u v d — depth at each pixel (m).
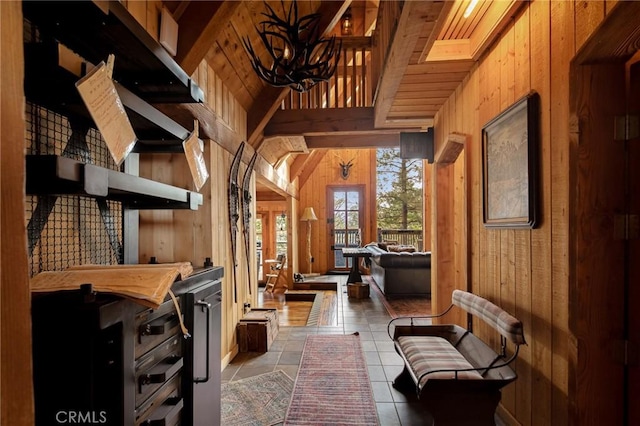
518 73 1.99
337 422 2.25
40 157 0.76
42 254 1.14
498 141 2.20
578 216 1.48
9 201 0.49
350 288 6.32
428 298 6.21
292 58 3.11
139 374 1.09
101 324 0.88
